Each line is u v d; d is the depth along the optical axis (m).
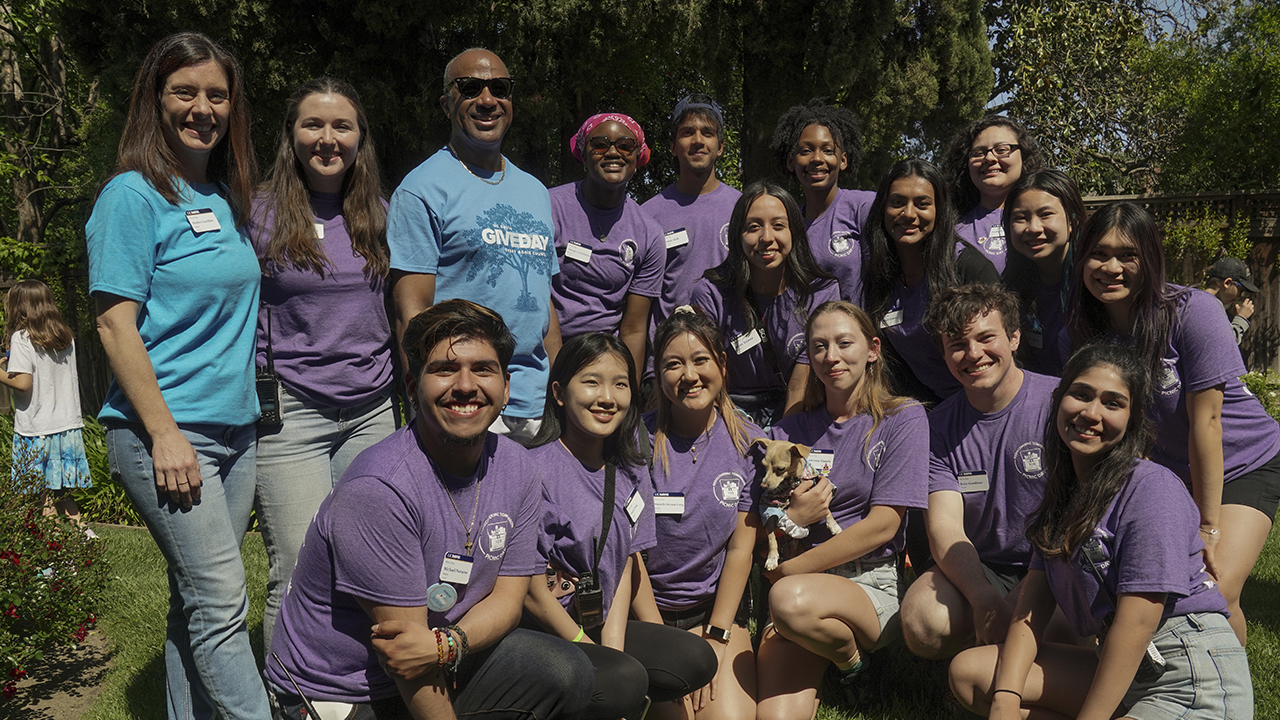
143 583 5.55
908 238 4.06
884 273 4.24
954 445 3.69
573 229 4.41
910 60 10.76
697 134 4.85
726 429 3.72
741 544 3.64
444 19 8.48
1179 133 15.86
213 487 3.00
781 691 3.50
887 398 3.78
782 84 10.04
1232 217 12.41
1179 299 3.30
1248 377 11.26
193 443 2.94
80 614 4.66
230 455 3.09
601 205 4.43
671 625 3.66
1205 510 3.32
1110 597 2.85
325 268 3.26
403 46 8.54
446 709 2.60
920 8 10.70
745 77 10.39
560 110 9.36
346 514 2.45
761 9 9.71
